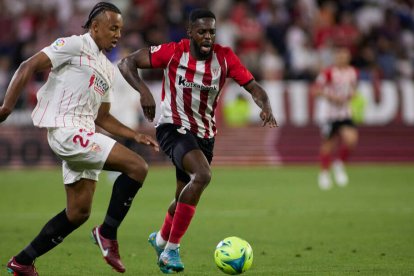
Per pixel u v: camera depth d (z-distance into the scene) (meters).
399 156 77.44
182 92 23.66
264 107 23.30
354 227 34.69
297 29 84.50
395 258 26.25
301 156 77.50
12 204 44.75
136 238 31.89
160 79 81.06
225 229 34.31
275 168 73.00
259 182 58.44
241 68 23.73
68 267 24.81
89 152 20.75
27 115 78.12
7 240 31.20
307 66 82.75
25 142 76.25
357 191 51.56
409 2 91.88
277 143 78.19
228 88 79.69
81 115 21.30
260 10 88.31
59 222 21.34
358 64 81.38
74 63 20.98
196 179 22.03
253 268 24.36
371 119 78.44
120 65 23.44
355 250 28.09
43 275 23.38
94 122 22.66
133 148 74.25
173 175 64.88
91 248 29.00
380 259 26.06
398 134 78.06
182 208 21.98
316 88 55.91
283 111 79.19
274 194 49.88
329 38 83.38
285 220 37.31
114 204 21.20
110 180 60.19
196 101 23.70
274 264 25.17
